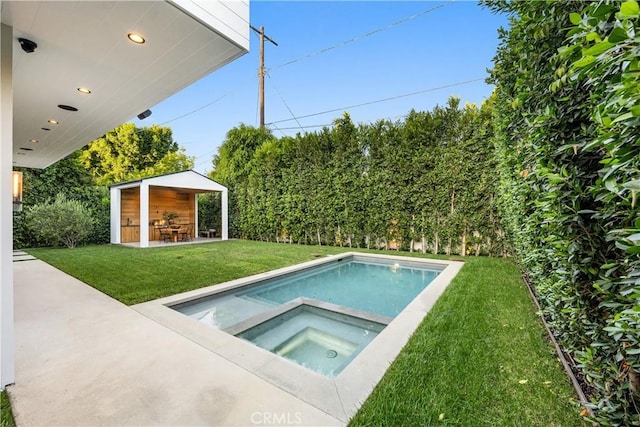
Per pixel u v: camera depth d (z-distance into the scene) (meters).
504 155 4.63
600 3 0.96
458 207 8.16
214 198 15.29
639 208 0.93
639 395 1.26
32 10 2.20
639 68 0.78
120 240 12.16
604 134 0.93
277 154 12.09
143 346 2.69
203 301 4.50
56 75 3.34
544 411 1.75
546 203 1.70
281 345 3.40
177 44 2.74
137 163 20.64
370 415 1.73
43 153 7.61
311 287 6.12
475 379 2.08
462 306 3.66
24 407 1.86
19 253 8.73
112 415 1.78
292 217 11.59
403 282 6.50
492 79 4.02
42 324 3.20
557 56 1.51
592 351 1.51
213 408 1.83
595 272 1.47
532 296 3.95
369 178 9.62
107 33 2.55
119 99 4.04
